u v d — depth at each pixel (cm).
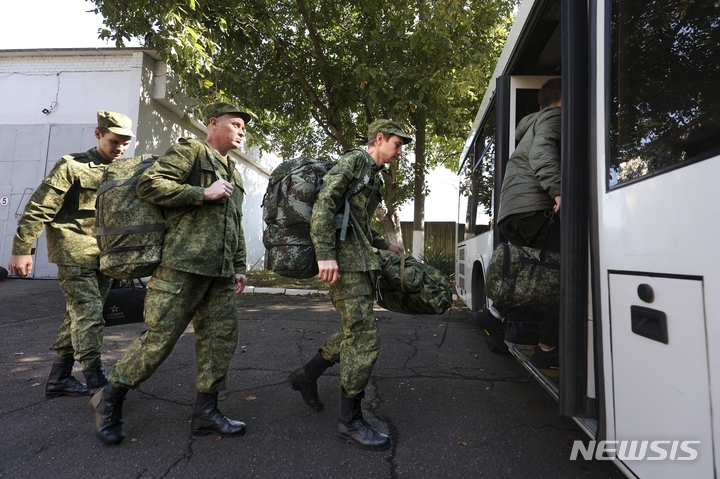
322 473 203
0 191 905
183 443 230
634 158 150
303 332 485
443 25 730
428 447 228
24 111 913
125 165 231
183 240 221
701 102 120
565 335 182
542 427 254
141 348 219
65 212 280
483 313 343
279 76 962
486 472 205
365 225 243
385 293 252
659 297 130
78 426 248
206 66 670
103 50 877
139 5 650
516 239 280
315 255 221
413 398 298
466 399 297
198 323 243
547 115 252
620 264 153
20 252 263
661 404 129
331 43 954
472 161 528
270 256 228
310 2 899
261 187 1555
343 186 221
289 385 318
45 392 294
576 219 184
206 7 723
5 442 230
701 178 115
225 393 302
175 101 934
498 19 849
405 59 854
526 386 323
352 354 224
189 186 219
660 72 140
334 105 928
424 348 429
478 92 880
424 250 1017
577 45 191
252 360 379
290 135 1149
